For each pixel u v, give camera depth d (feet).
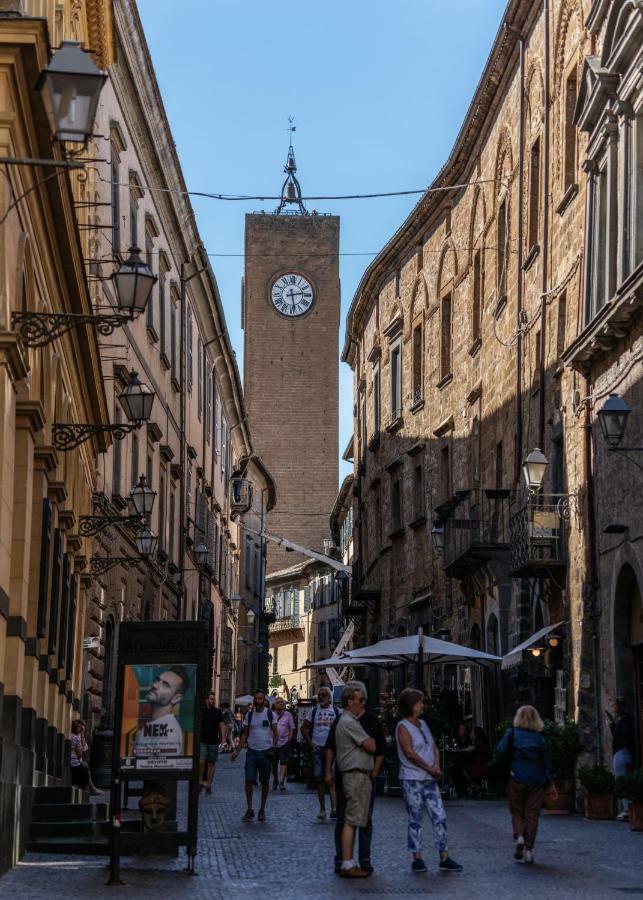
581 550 84.69
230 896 40.75
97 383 84.48
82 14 80.18
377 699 160.15
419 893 41.55
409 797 48.01
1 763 47.06
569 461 88.38
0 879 44.14
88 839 54.85
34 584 59.67
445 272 135.64
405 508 148.46
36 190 52.21
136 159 113.91
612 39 79.05
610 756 78.74
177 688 46.83
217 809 80.79
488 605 111.34
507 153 111.24
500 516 107.55
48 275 60.59
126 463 108.47
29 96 46.57
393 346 157.07
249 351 332.39
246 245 336.08
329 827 67.97
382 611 158.20
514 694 103.45
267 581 352.28
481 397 118.42
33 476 59.77
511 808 51.57
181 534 141.69
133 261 48.11
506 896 40.75
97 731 95.09
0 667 47.91
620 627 77.46
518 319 103.81
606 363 79.61
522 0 102.42
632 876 46.21
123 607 107.04
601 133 80.38
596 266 82.17
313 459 328.29
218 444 193.47
